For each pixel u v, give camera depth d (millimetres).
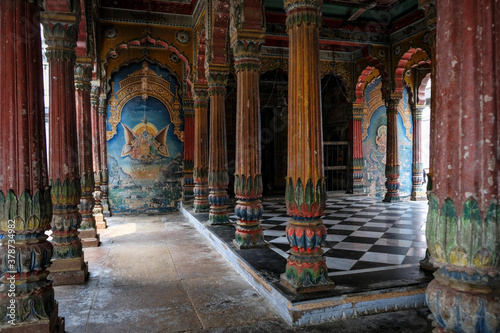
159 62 9578
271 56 10398
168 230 7312
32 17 2670
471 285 1541
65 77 4281
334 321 3119
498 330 1501
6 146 2568
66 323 3154
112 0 7938
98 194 7648
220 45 6316
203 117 8102
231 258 4871
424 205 9422
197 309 3416
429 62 9898
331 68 11219
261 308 3416
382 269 3885
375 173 11875
